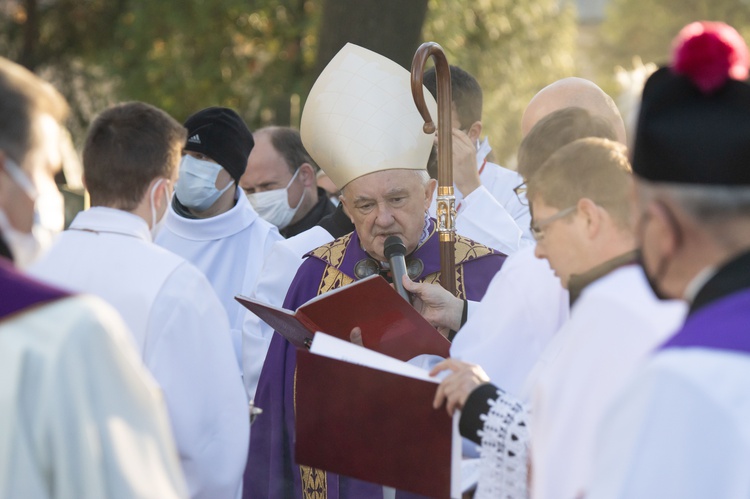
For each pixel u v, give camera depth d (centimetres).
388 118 1176
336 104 1196
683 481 485
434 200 1413
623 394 529
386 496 1136
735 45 545
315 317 1008
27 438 586
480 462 845
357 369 872
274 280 1353
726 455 482
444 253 1155
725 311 517
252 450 1222
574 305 777
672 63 561
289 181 1714
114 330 628
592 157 768
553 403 663
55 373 593
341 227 1425
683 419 490
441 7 4516
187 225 1497
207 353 909
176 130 938
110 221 909
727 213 537
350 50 1228
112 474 607
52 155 671
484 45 5500
